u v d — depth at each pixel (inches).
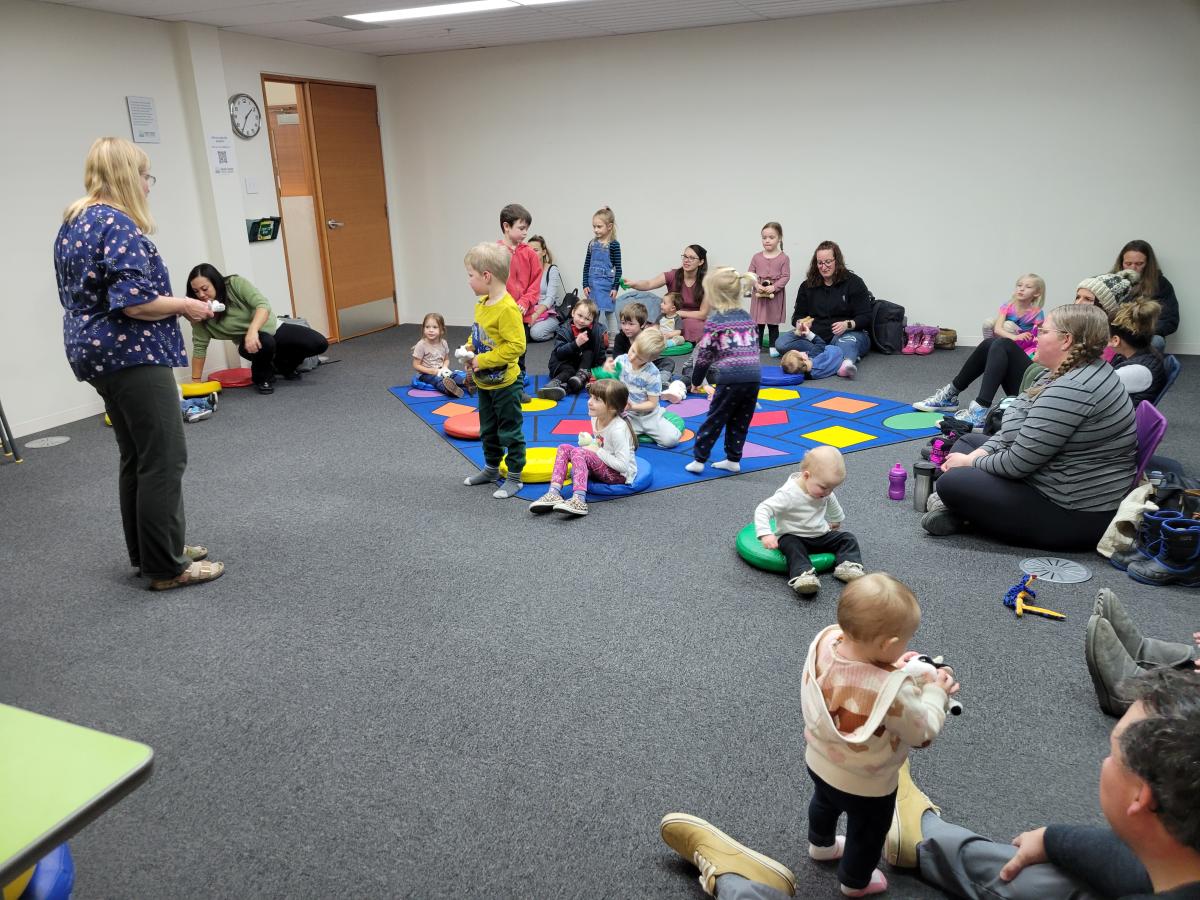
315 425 197.2
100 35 206.4
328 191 286.4
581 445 145.9
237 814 74.7
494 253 137.7
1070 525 118.9
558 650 100.1
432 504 147.3
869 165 258.7
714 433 156.3
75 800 39.8
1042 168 240.7
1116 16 223.0
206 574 119.0
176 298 105.0
